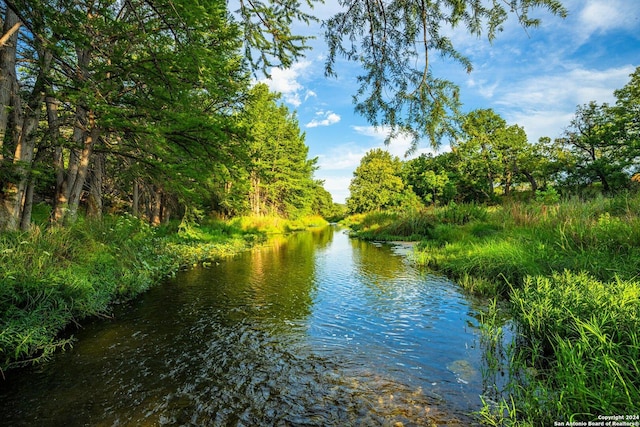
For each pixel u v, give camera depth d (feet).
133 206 57.00
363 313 20.29
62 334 16.58
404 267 36.17
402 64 9.20
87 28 20.77
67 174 29.50
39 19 18.95
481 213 58.18
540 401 9.53
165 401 10.93
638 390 7.72
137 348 15.15
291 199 137.28
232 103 45.80
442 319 18.88
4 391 11.41
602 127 87.61
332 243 67.77
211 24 22.20
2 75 21.48
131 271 25.91
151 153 28.68
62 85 23.26
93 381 12.17
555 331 12.51
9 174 20.42
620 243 20.99
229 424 9.73
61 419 9.93
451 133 9.14
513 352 13.17
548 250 24.18
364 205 151.02
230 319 19.26
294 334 16.96
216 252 48.26
